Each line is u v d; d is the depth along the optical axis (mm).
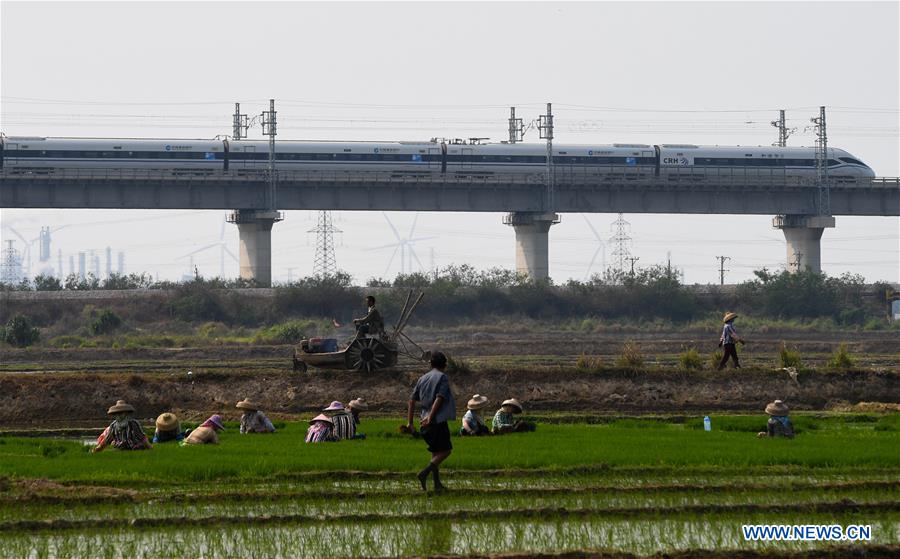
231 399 126750
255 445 84000
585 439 87438
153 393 126750
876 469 73250
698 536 56844
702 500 63938
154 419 119375
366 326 131625
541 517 60031
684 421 109188
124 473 70250
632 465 73625
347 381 128750
